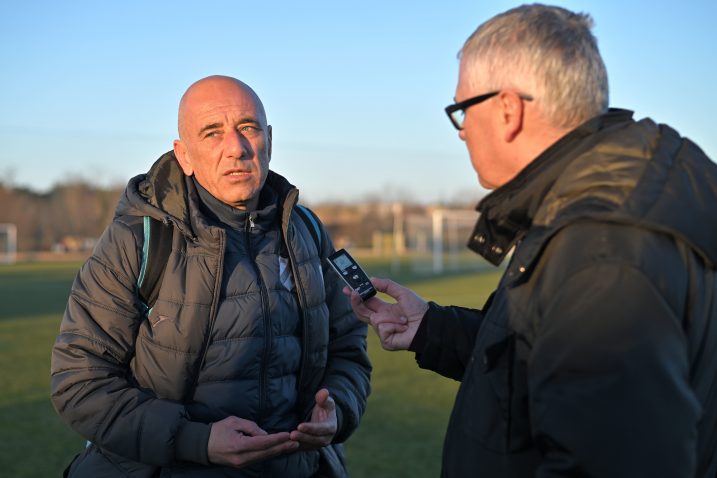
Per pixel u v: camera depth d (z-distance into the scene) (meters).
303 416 2.33
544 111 1.50
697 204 1.37
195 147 2.21
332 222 55.81
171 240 2.16
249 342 2.14
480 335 1.54
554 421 1.30
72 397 2.08
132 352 2.16
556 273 1.37
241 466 2.02
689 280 1.37
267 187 2.40
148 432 2.02
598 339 1.28
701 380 1.43
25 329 11.45
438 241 33.44
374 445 5.03
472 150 1.64
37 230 53.19
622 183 1.38
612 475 1.25
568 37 1.50
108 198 55.66
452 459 1.55
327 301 2.48
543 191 1.52
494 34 1.56
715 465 1.51
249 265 2.21
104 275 2.12
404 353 9.25
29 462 4.61
